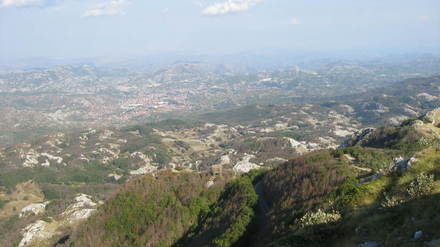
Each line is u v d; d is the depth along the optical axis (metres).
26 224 179.12
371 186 49.66
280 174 104.81
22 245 157.75
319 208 55.72
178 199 125.25
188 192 125.38
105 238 118.06
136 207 126.56
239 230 78.56
